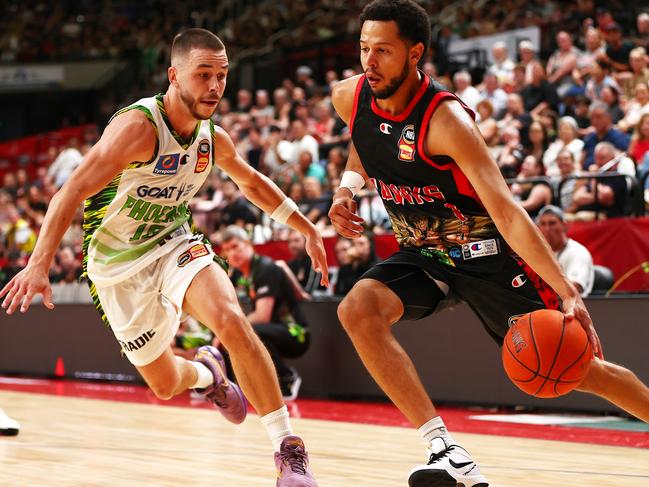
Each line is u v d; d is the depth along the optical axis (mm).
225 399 3756
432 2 13844
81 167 2752
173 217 3191
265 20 16625
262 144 10898
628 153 7383
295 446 2762
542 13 12125
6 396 6980
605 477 3295
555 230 5758
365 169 2949
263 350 2832
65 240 9773
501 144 8625
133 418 5402
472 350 6152
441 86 2738
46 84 18844
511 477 3289
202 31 2889
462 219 2844
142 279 3162
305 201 8008
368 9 2662
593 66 9312
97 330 8484
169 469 3398
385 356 2723
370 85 2705
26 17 19641
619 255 6168
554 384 2525
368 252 7020
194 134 3027
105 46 18672
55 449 3943
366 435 4684
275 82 15703
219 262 3180
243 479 3166
